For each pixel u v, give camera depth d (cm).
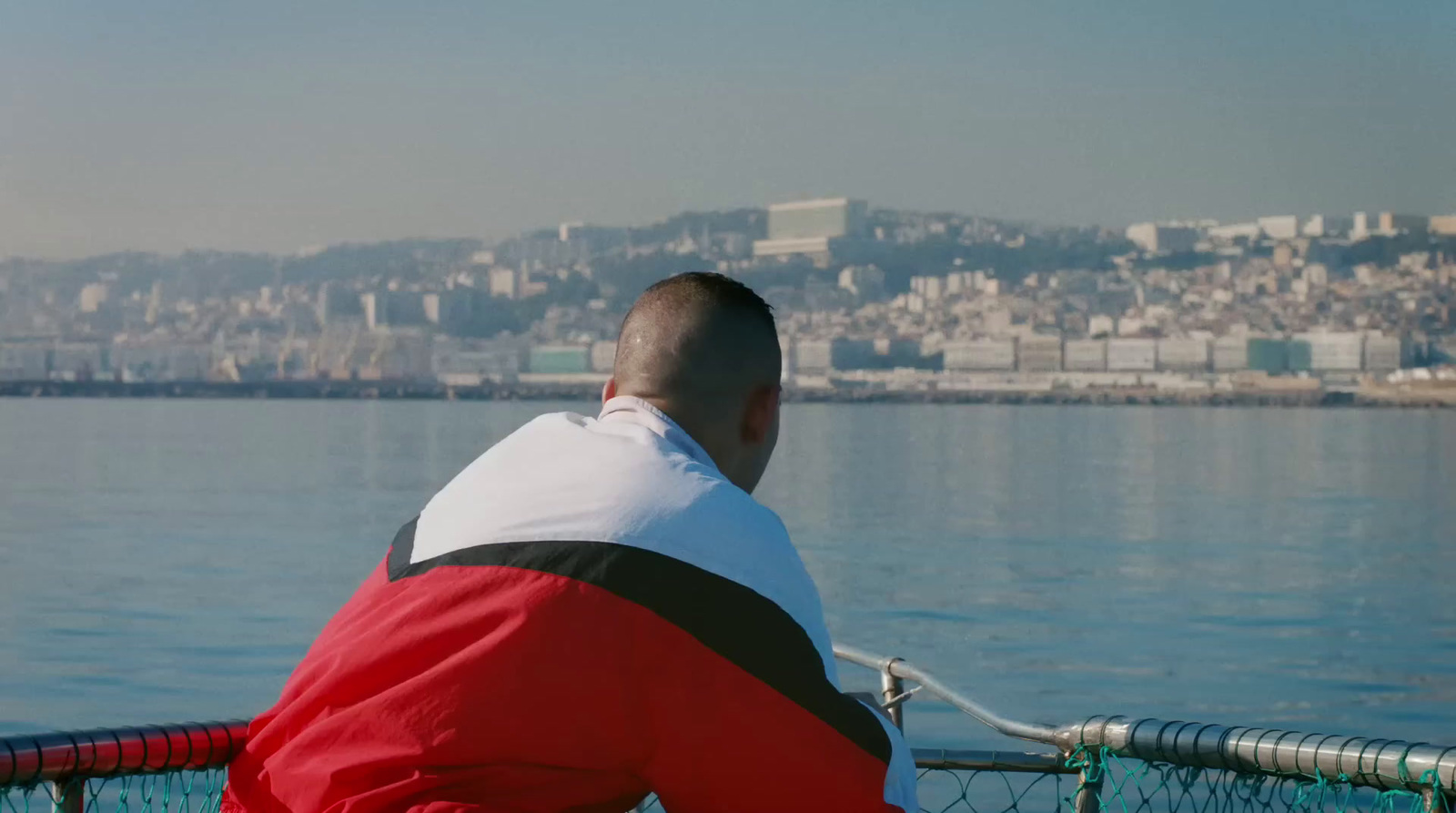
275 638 1627
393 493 4231
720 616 149
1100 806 217
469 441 8381
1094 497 4325
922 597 2131
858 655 263
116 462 6025
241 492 4309
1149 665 1541
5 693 1292
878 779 149
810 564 2589
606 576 150
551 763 147
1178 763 203
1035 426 12475
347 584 2173
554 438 167
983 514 3669
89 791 182
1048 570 2502
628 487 157
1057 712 1273
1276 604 2080
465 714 147
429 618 154
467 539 158
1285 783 200
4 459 6184
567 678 147
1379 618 1928
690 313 175
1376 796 192
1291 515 3719
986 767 232
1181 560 2666
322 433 9475
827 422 13438
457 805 144
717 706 147
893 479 5159
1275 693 1382
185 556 2577
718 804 149
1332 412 19325
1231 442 9181
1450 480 5331
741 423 177
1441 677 1464
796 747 147
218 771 186
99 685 1336
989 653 1622
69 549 2702
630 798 152
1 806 192
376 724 150
